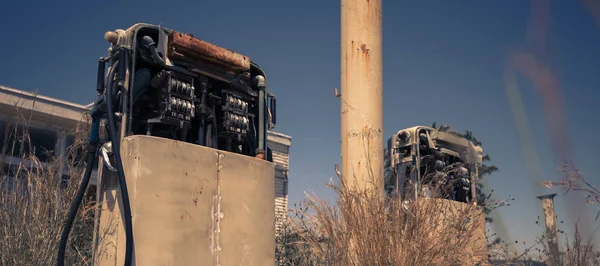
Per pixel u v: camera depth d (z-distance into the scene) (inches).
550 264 165.2
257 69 218.5
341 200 221.3
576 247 154.0
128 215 153.3
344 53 270.2
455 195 322.7
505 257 219.6
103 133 173.9
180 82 183.8
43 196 207.0
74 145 244.1
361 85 260.8
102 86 175.9
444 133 316.8
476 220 237.5
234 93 207.8
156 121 179.2
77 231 216.2
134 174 159.0
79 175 236.7
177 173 169.2
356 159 251.8
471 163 319.9
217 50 194.9
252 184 194.2
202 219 173.5
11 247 186.7
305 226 231.1
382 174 250.8
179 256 164.1
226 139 207.2
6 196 202.7
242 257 184.2
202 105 192.5
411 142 300.0
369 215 213.3
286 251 267.6
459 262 224.4
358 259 207.9
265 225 196.1
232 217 183.8
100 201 174.4
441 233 221.8
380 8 275.0
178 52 183.8
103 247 165.5
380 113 260.5
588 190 60.6
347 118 260.4
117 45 174.2
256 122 221.1
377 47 267.7
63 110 356.2
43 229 196.1
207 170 178.9
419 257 205.3
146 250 156.7
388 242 207.8
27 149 294.2
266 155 213.9
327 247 218.7
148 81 181.5
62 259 159.5
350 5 272.5
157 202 161.8
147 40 175.9
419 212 218.8
